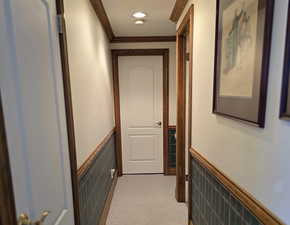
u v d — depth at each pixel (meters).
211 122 1.38
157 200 2.68
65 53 1.14
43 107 0.91
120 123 3.42
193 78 1.80
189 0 1.88
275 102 0.75
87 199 1.58
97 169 1.96
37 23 0.88
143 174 3.55
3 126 0.59
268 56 0.77
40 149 0.87
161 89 3.37
